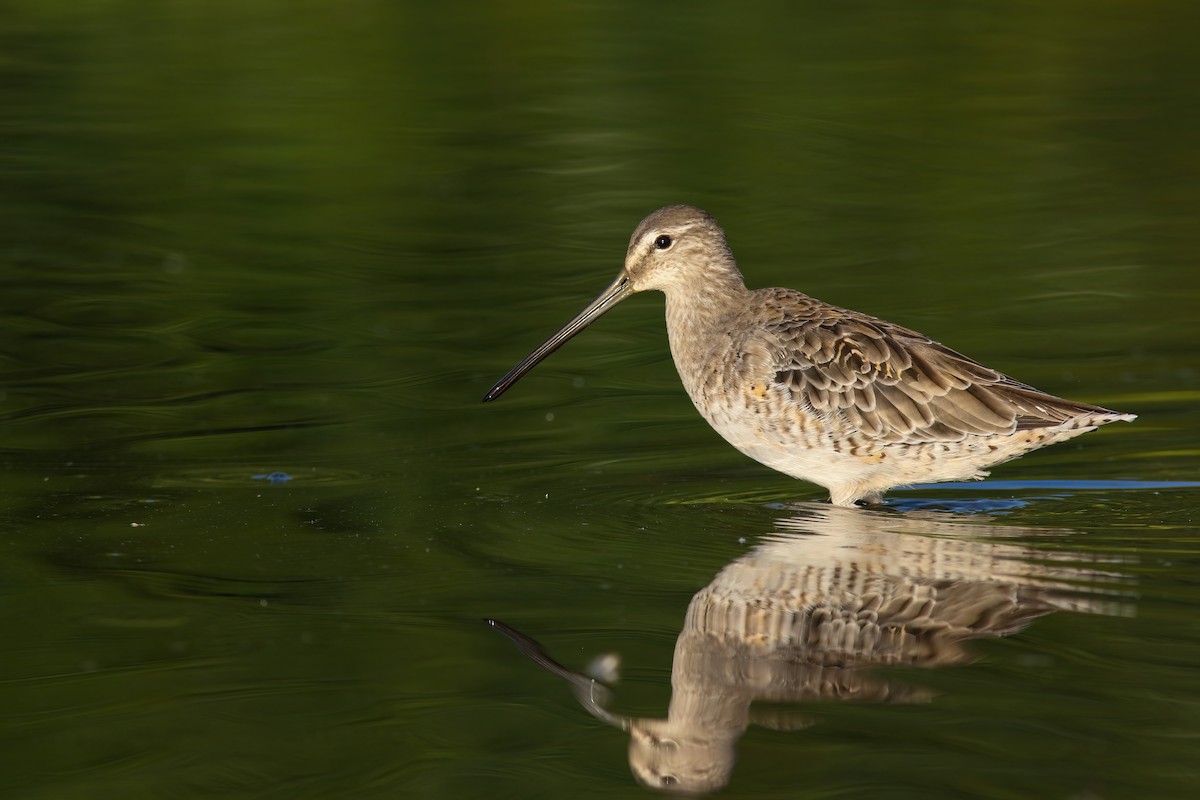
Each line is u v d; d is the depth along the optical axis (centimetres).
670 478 1450
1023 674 980
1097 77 2816
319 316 1939
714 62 2927
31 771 883
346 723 945
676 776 876
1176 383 1648
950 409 1359
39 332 1875
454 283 2053
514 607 1109
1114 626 1051
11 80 2783
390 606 1113
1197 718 915
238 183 2412
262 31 3091
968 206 2280
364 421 1600
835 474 1398
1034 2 3284
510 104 2716
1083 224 2202
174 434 1555
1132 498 1384
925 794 841
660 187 2370
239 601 1123
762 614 1090
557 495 1386
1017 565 1185
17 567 1191
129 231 2225
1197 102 2680
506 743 918
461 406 1658
